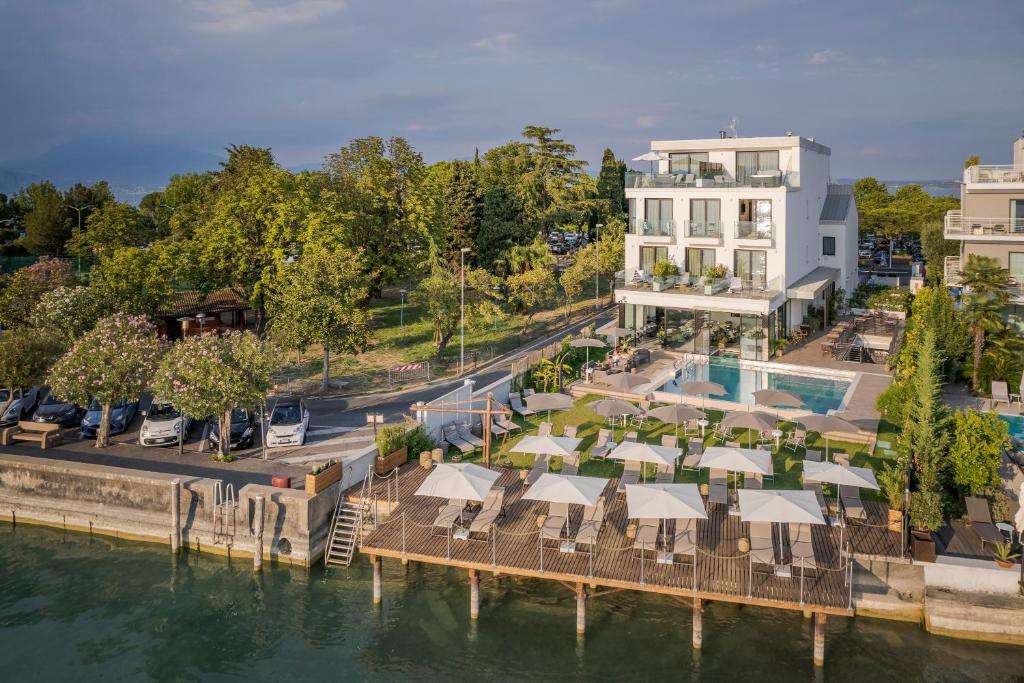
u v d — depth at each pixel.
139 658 23.72
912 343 40.22
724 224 49.44
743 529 26.11
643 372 45.44
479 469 27.14
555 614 25.19
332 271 45.34
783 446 33.59
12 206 100.25
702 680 21.86
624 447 29.27
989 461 26.73
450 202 75.56
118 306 48.03
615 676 22.16
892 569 24.02
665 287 49.56
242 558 29.53
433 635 24.41
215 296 60.59
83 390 34.34
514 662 22.97
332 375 48.44
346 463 30.66
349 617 25.56
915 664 22.06
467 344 55.50
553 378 43.34
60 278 51.94
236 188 59.19
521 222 77.31
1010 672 21.64
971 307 41.22
